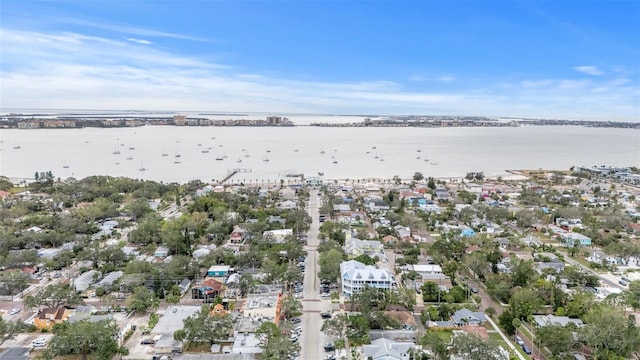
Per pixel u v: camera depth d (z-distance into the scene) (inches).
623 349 4670.3
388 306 6008.9
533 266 7421.3
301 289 6692.9
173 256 7829.7
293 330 5388.8
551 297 6097.4
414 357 4734.3
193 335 4997.5
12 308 6008.9
